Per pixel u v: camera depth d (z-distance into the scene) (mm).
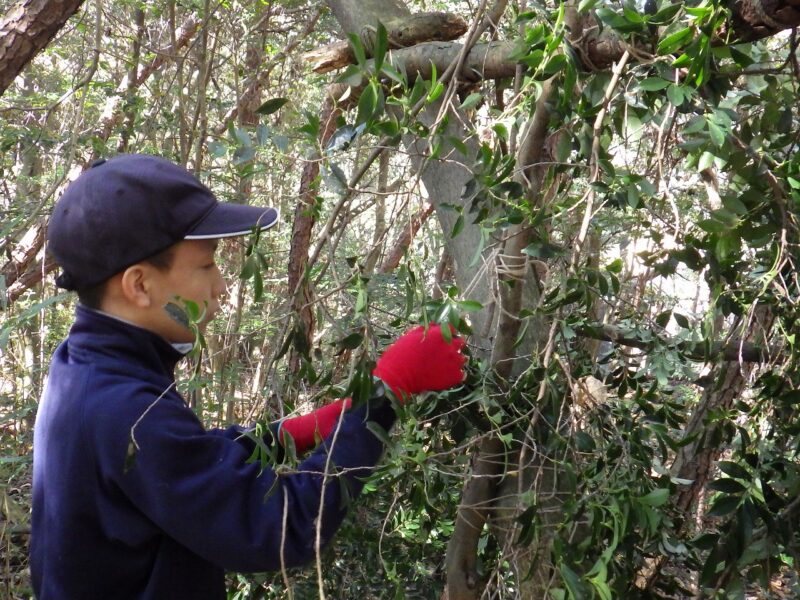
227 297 3092
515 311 1160
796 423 1194
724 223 1014
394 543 1516
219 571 1051
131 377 948
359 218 2684
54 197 3150
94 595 948
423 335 993
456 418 1212
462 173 1469
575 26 1051
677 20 904
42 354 2824
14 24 2246
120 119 3412
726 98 1147
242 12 3646
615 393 1443
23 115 4270
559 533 1095
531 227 1030
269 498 900
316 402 1284
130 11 4309
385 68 932
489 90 1718
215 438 941
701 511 1979
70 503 924
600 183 1001
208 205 979
